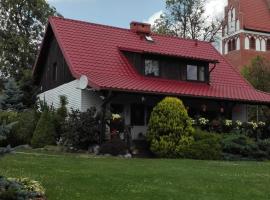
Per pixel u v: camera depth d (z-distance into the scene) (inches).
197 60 1146.7
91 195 440.5
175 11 1941.4
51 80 1164.5
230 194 478.3
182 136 891.4
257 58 1681.8
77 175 540.4
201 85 1147.9
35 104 1182.3
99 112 918.4
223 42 2568.9
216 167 691.4
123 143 879.1
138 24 1219.2
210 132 990.4
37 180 500.4
